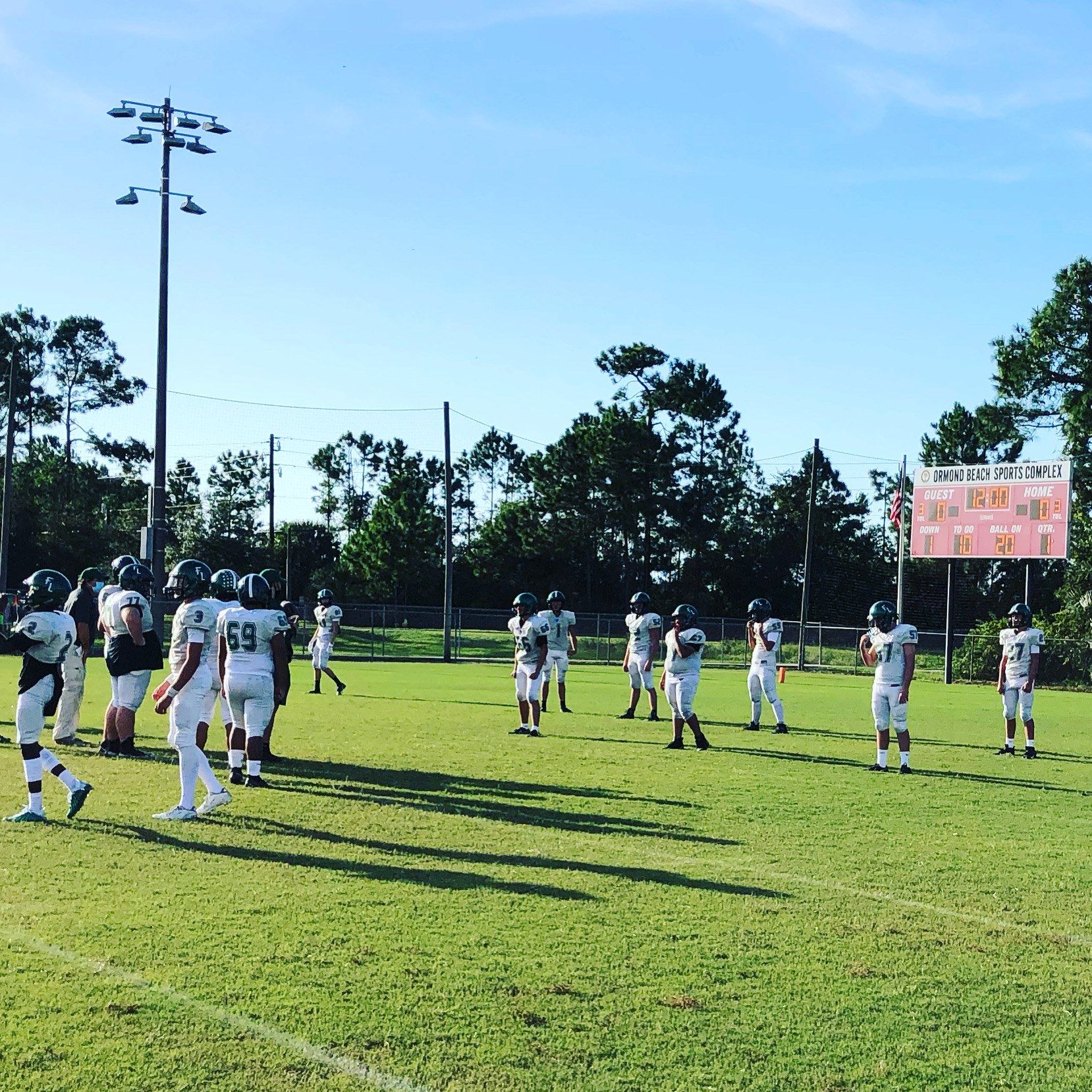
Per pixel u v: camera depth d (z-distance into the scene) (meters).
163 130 23.03
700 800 10.82
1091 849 9.15
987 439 52.31
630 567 72.44
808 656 48.44
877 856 8.64
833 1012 5.32
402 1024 5.02
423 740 15.04
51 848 8.13
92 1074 4.44
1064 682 38.25
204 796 10.30
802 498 75.19
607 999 5.39
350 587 71.12
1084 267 48.62
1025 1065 4.79
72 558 59.38
